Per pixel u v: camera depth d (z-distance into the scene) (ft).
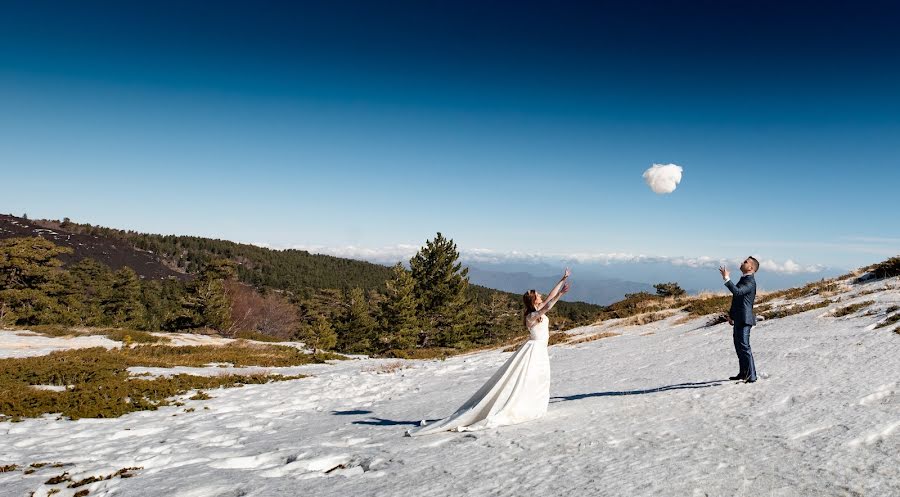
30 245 194.08
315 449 20.67
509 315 234.38
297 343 157.17
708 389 25.94
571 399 28.45
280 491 14.85
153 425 32.09
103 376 54.29
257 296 266.57
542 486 13.58
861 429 16.28
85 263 311.47
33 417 35.32
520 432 20.12
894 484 11.89
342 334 191.62
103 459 21.98
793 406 20.44
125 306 264.93
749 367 26.55
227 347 113.09
